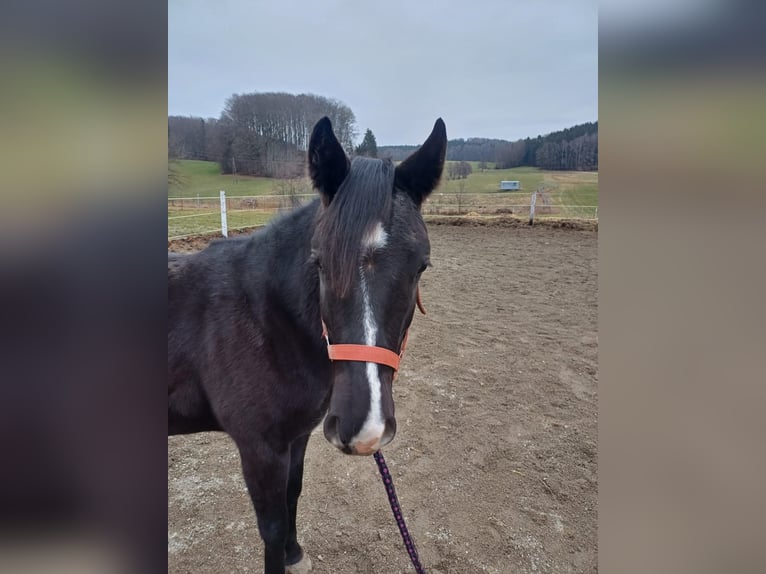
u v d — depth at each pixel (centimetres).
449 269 940
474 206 1766
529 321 632
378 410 138
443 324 614
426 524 269
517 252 1116
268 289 185
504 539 259
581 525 271
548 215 1608
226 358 186
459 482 305
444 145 170
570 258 1047
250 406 184
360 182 154
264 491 192
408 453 335
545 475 314
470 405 405
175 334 192
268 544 198
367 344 142
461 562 243
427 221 1580
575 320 638
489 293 769
